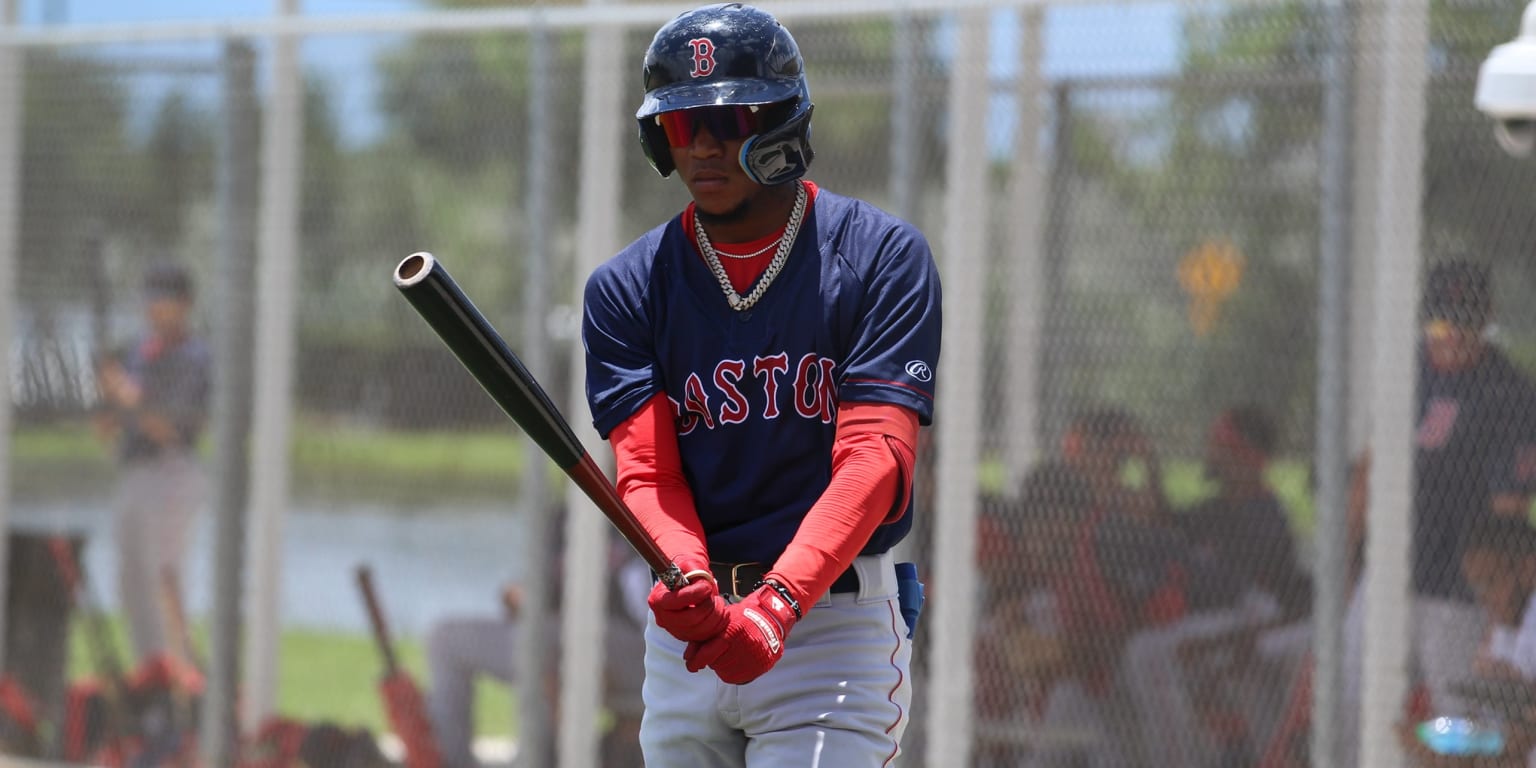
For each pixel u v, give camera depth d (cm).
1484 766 1602
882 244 1009
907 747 1841
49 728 2250
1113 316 1850
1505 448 1625
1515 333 1642
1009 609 1822
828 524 964
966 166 1831
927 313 1002
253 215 2180
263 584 2161
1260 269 1805
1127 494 1808
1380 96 1712
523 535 2000
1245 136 1808
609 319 1055
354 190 2225
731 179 995
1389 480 1647
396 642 2186
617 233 1998
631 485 1042
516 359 900
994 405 1888
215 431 2173
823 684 1036
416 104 2228
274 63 2169
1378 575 1644
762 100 971
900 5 1816
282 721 2136
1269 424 1786
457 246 2295
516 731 1984
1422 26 1653
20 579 2295
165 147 2256
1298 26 1734
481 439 2159
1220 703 1745
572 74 2181
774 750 1038
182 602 2214
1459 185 1659
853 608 1042
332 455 2212
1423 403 1655
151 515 2227
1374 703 1638
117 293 2273
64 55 2306
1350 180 1678
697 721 1066
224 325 2170
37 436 2302
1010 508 1838
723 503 1045
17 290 2325
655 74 1006
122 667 2233
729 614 941
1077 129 1845
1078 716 1789
